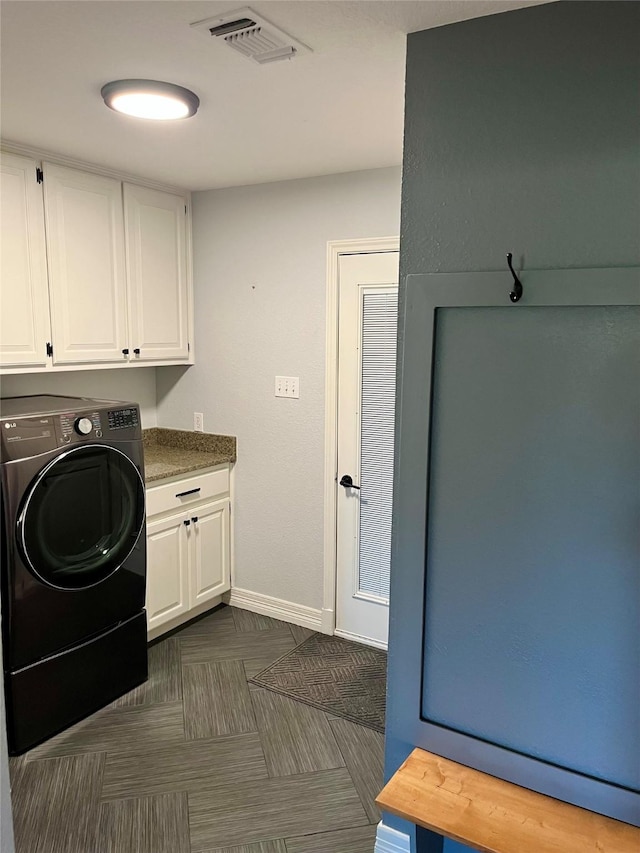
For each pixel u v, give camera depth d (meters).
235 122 2.30
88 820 2.12
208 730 2.61
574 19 1.44
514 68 1.52
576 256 1.50
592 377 1.50
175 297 3.53
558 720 1.62
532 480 1.59
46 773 2.35
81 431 2.55
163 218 3.38
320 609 3.47
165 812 2.16
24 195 2.66
